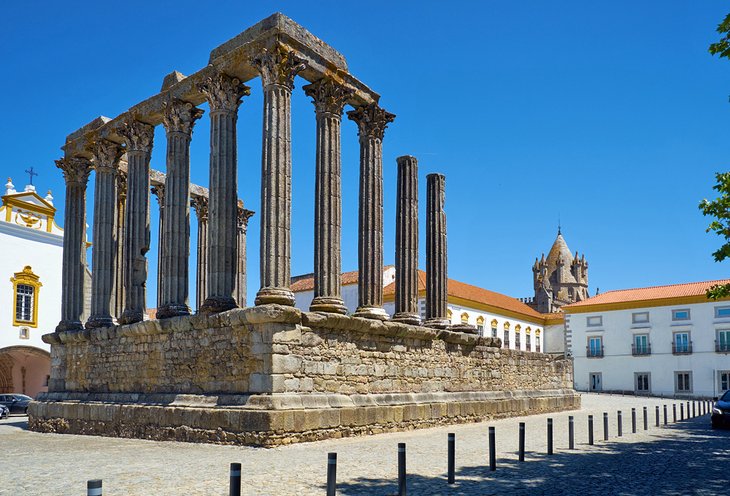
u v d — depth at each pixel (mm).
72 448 18531
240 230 35594
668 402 51250
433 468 14320
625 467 15125
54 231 45969
